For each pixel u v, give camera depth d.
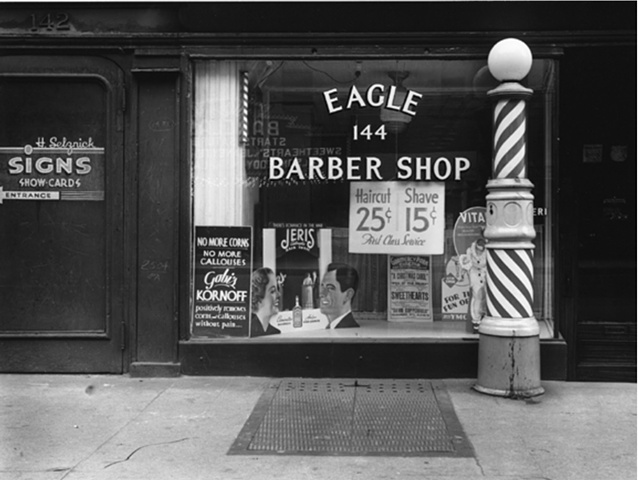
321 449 5.41
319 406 6.49
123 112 7.49
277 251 7.74
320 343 7.44
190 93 7.54
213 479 4.84
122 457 5.25
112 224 7.53
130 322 7.52
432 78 7.60
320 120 7.69
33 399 6.73
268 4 7.33
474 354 7.38
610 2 7.18
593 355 7.46
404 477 4.86
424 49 7.38
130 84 7.48
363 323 7.84
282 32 7.40
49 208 7.58
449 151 7.66
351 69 7.62
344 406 6.49
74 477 4.88
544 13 7.20
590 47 7.27
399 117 7.66
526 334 6.74
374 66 7.61
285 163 7.71
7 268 7.60
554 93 7.37
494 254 6.84
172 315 7.48
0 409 6.42
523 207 6.79
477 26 7.30
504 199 6.79
